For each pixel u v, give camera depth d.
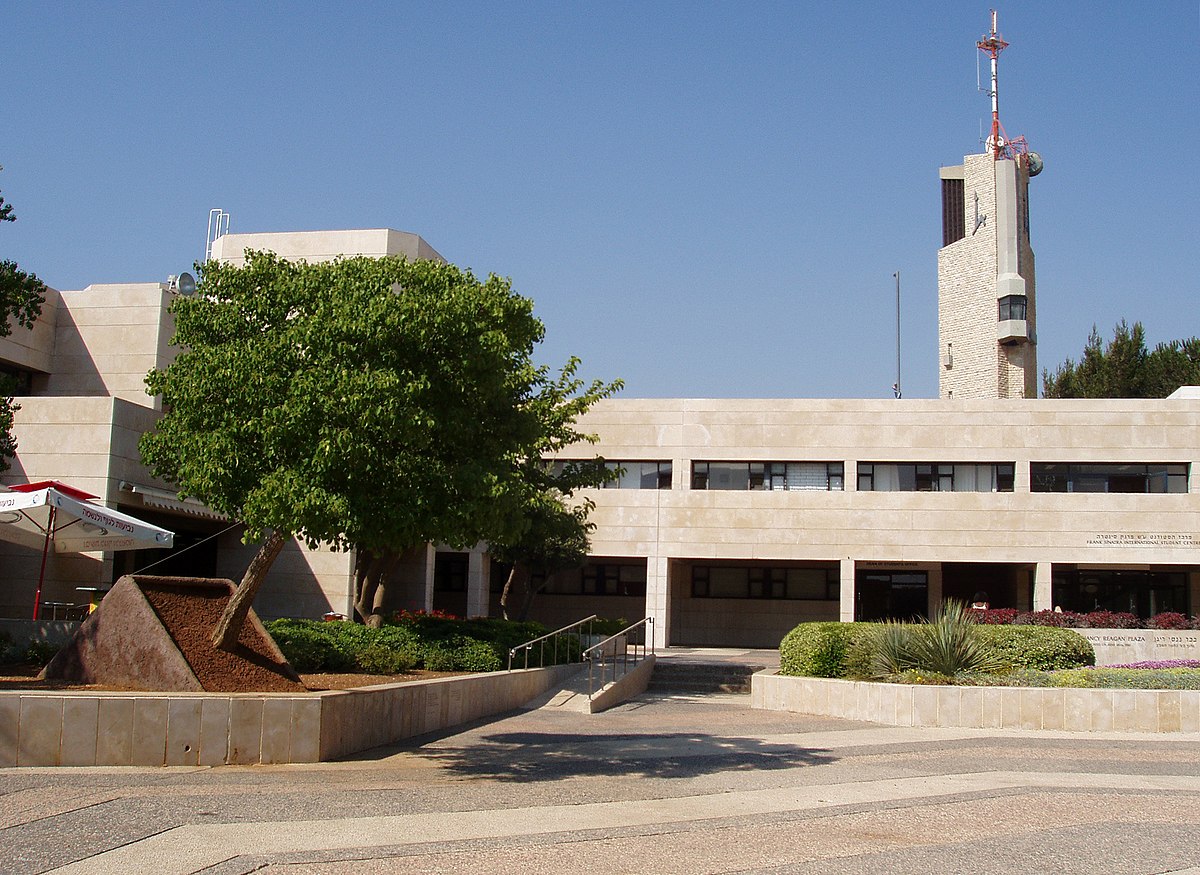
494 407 13.03
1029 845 8.88
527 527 13.50
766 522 40.19
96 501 19.89
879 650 19.56
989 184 58.06
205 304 13.23
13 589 23.81
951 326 59.81
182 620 13.49
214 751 11.59
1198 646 34.41
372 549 12.91
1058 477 39.91
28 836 8.01
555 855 8.10
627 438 41.12
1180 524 38.62
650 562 40.34
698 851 8.39
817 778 11.99
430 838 8.50
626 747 14.34
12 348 29.05
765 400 40.94
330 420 11.33
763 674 21.78
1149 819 10.02
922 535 39.53
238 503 12.26
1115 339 60.12
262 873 7.35
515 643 21.80
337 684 14.72
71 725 11.09
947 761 13.39
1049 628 20.33
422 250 34.66
